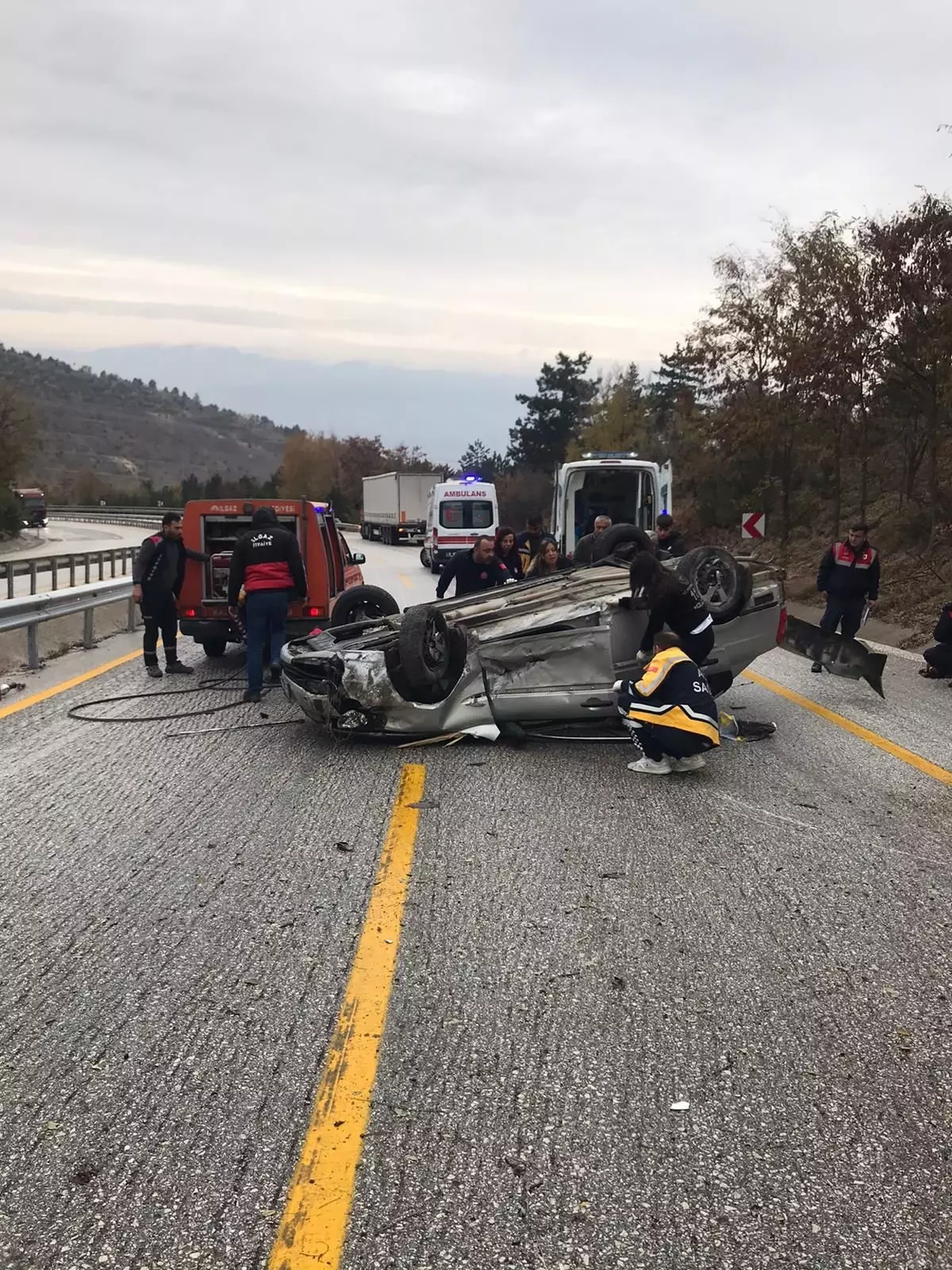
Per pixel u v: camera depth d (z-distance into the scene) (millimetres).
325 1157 2699
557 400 74000
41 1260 2332
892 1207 2543
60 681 9773
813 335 20328
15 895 4441
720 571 7559
